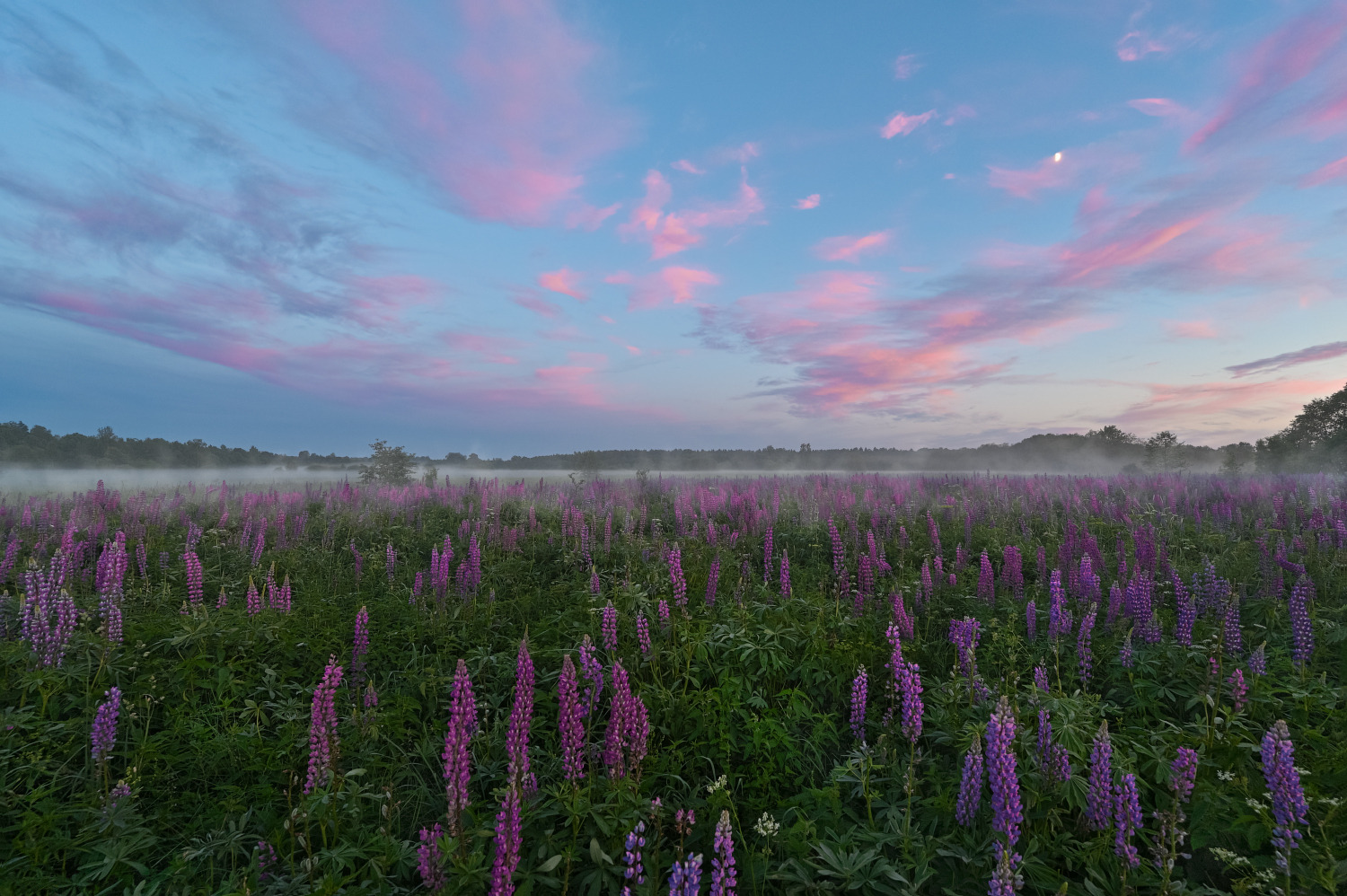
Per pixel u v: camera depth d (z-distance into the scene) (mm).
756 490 22453
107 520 15914
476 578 10664
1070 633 8375
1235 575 11016
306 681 7711
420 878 4762
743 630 7844
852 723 6066
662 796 5711
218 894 4336
